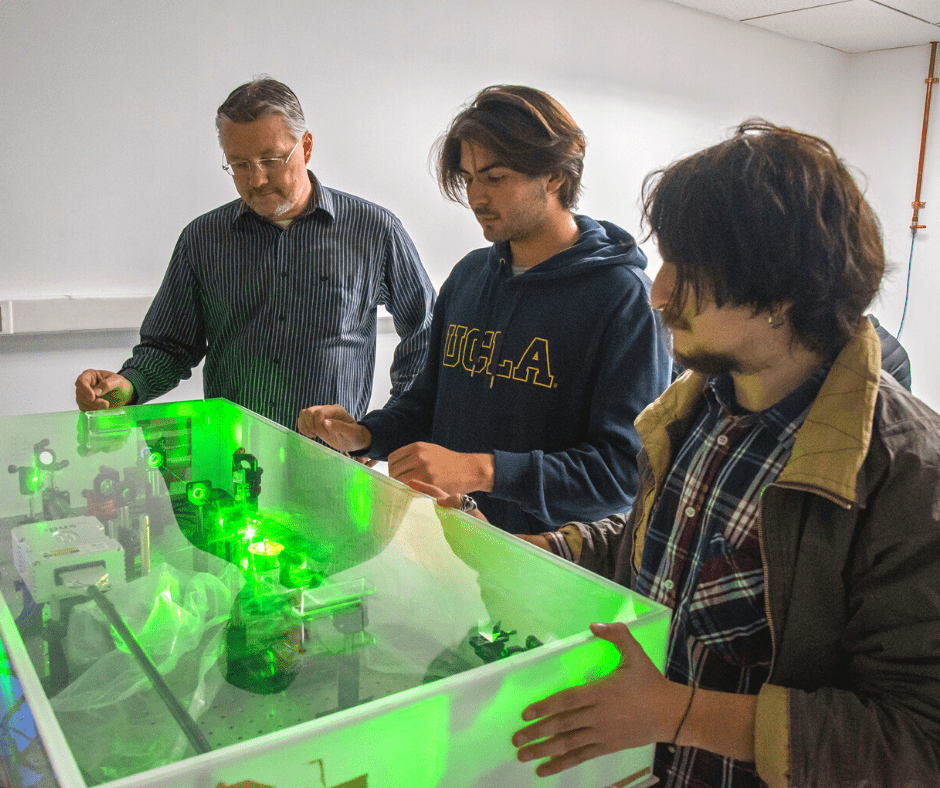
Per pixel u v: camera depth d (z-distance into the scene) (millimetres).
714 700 629
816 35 4434
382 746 501
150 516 1004
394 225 2057
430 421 1540
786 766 606
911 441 640
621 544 949
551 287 1298
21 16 2352
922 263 4652
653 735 612
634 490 1218
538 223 1274
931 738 590
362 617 729
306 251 1917
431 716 516
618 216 4031
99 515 984
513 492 1139
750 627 735
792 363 722
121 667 637
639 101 3949
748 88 4406
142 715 570
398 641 673
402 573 836
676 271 675
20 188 2447
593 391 1260
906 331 4754
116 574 837
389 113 3152
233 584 810
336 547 911
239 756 453
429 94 3246
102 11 2475
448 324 1475
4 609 743
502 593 726
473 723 539
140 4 2537
